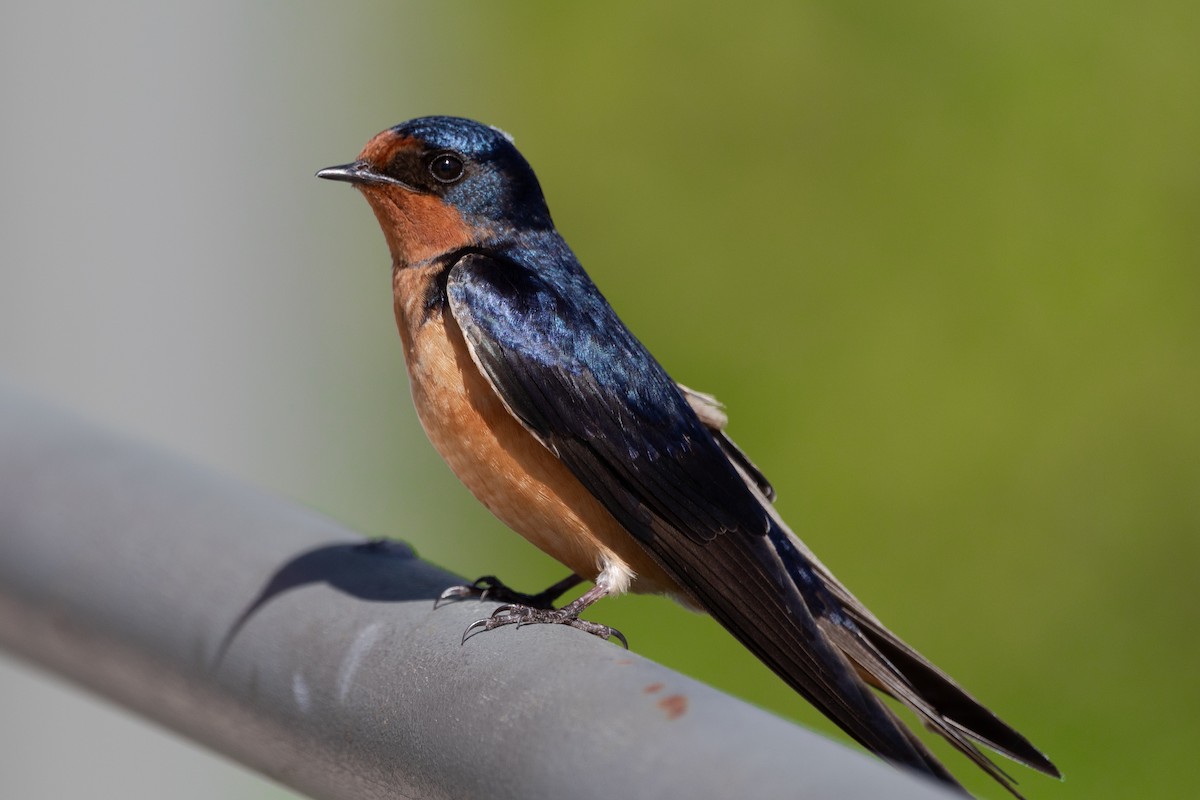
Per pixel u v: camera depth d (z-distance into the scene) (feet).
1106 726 48.01
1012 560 50.93
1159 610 50.49
